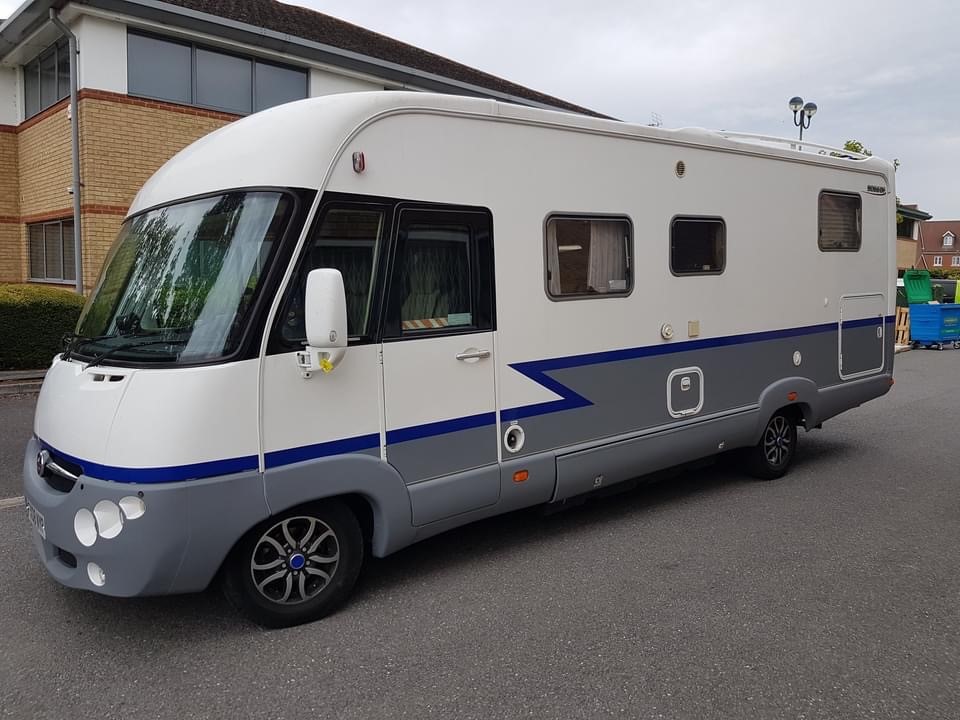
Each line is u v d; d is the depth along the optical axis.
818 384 6.78
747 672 3.46
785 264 6.39
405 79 14.90
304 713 3.15
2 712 3.15
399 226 4.12
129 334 3.84
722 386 5.95
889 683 3.37
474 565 4.72
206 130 12.83
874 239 7.30
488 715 3.13
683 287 5.61
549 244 4.80
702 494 6.26
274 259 3.68
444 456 4.33
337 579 4.02
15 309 10.52
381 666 3.52
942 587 4.39
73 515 3.54
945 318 18.20
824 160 6.71
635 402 5.34
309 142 3.83
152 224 4.22
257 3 14.80
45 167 13.37
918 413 9.98
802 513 5.75
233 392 3.54
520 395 4.68
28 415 8.71
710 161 5.77
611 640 3.75
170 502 3.40
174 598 4.23
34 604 4.14
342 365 3.89
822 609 4.10
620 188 5.18
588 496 5.27
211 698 3.26
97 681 3.39
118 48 11.85
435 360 4.26
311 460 3.80
